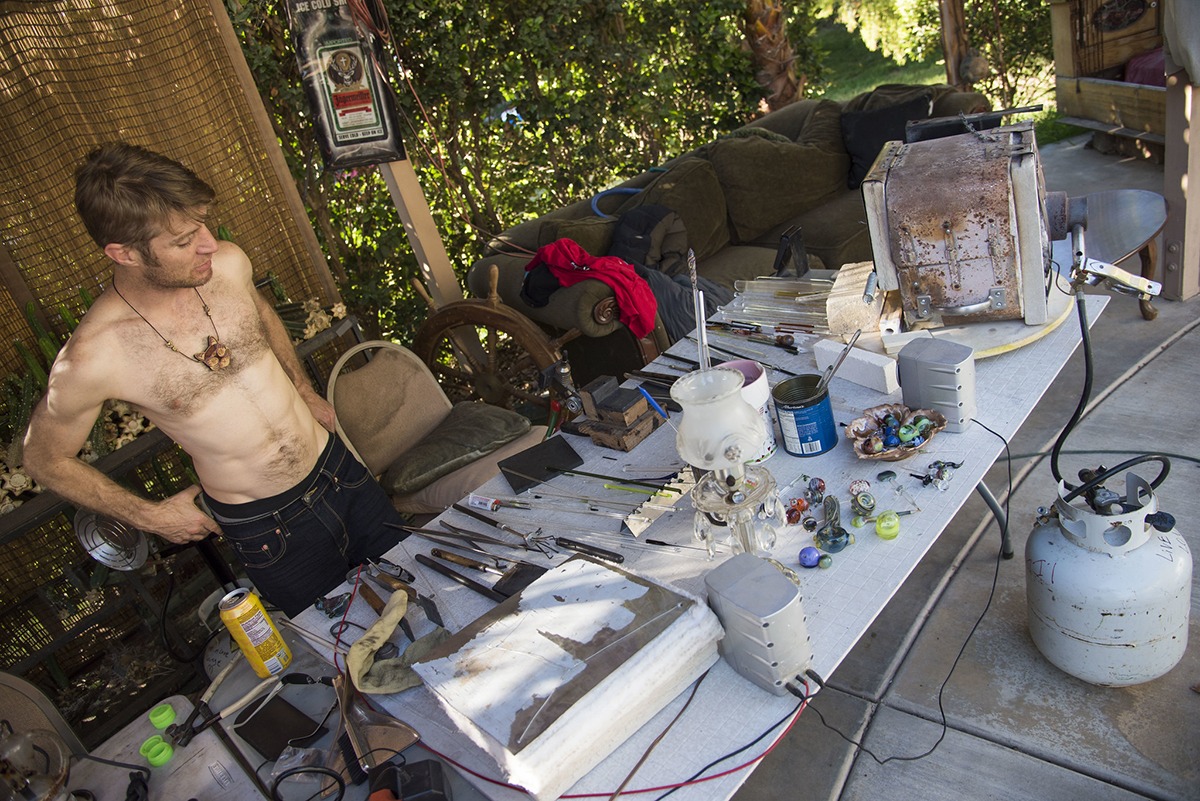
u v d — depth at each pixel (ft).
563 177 16.80
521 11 14.88
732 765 3.72
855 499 4.95
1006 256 6.05
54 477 5.78
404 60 14.17
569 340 11.19
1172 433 8.42
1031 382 5.86
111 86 9.34
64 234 9.09
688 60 17.51
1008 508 8.00
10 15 8.50
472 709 3.78
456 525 5.94
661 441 6.20
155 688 8.42
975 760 5.94
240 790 4.39
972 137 6.36
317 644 5.20
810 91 19.99
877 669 6.84
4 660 8.34
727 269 12.80
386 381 9.09
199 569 9.50
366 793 4.14
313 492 6.70
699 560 4.90
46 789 4.42
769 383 6.54
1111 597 5.39
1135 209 9.11
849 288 6.65
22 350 8.22
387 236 14.55
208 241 5.46
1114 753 5.71
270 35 13.10
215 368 6.00
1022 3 18.61
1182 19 8.95
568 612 4.20
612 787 3.73
